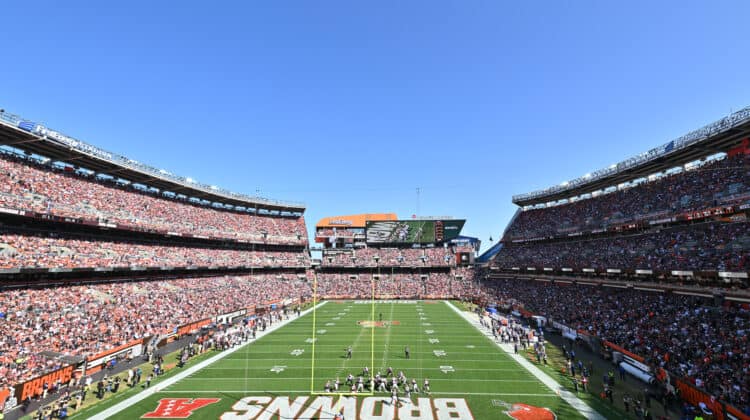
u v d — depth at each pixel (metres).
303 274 81.00
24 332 28.91
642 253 42.59
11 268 32.50
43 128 37.88
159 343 35.97
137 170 50.06
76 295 37.28
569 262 53.22
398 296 75.75
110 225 44.16
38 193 39.84
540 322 45.16
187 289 51.53
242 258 68.12
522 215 73.69
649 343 30.16
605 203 55.78
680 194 42.62
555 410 22.44
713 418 20.30
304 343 38.59
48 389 24.61
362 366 30.94
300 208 84.38
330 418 21.50
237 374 29.00
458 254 82.56
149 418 21.61
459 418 21.50
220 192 67.31
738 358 24.30
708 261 33.84
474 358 33.09
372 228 86.56
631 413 21.97
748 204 33.34
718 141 36.50
